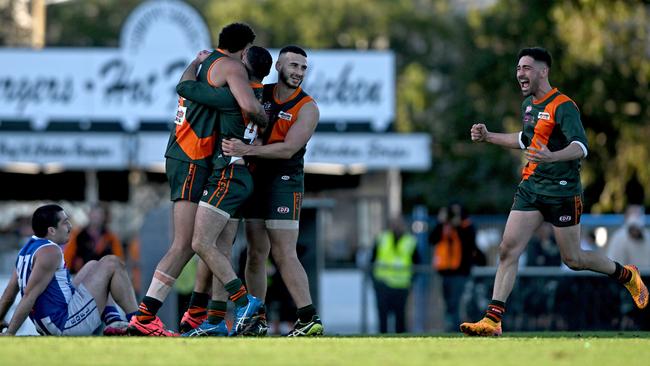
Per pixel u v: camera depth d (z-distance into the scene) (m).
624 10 112.31
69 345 25.16
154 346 25.06
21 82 89.62
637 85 117.62
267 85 32.38
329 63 89.62
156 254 55.72
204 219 30.53
